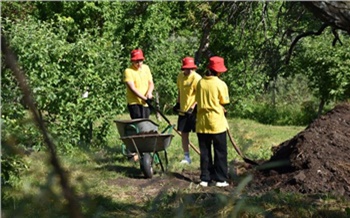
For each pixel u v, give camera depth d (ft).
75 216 4.15
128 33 69.00
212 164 31.89
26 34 40.24
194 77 37.19
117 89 43.73
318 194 29.94
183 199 7.79
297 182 31.19
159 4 69.51
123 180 33.09
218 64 32.37
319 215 26.23
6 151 4.92
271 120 77.51
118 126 35.14
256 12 40.78
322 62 68.18
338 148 33.42
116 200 27.04
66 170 4.48
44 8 65.00
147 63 69.97
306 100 82.12
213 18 44.01
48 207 5.05
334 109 36.65
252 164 34.24
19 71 4.04
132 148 33.76
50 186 4.50
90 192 5.58
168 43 71.56
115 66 44.60
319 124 35.32
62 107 40.81
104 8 67.05
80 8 66.28
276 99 81.56
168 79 70.54
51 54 40.75
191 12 49.26
